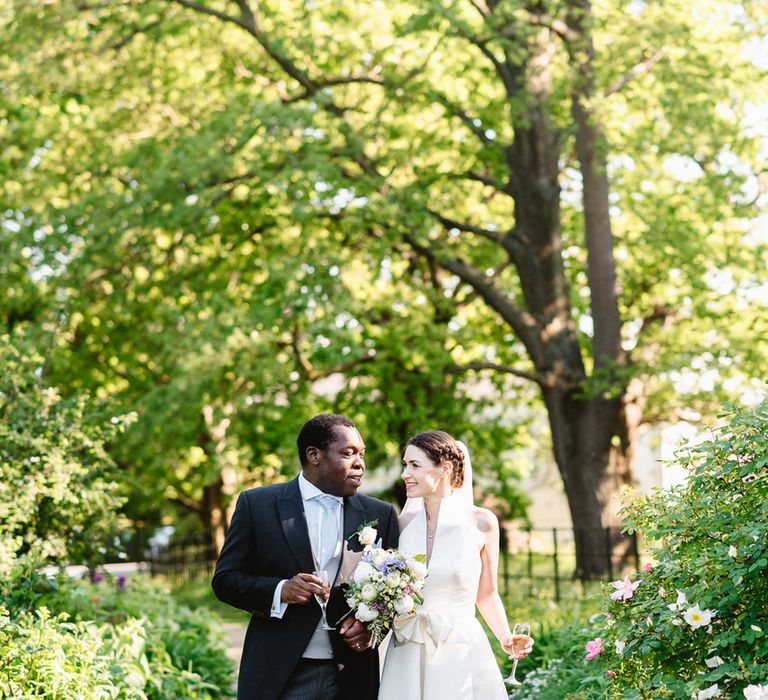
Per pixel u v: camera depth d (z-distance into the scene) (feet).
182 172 53.52
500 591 51.60
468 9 59.57
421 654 17.52
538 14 54.08
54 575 27.78
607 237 55.57
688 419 57.93
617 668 18.15
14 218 59.77
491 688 17.57
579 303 65.67
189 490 83.97
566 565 71.10
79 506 29.76
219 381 58.65
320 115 55.47
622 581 18.19
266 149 54.24
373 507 17.54
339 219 58.75
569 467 56.54
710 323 57.67
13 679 19.10
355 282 57.57
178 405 54.75
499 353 68.03
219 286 61.31
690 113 51.39
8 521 26.40
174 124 60.18
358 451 17.03
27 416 29.09
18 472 27.14
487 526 18.47
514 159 58.65
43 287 57.82
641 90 57.06
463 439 67.10
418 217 54.65
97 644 21.35
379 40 57.62
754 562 15.74
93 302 59.47
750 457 17.19
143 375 69.72
